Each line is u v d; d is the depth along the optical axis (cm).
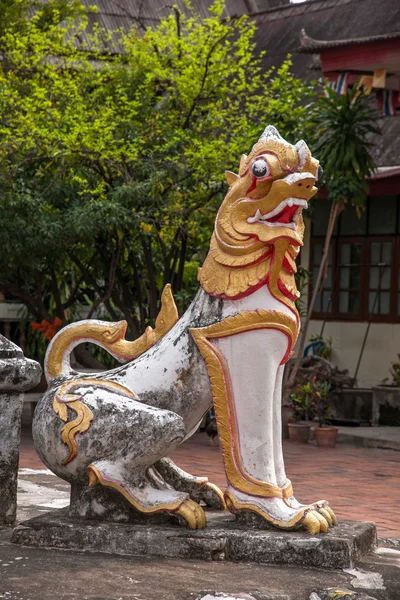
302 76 1898
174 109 1400
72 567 401
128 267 1481
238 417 440
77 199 1302
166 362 450
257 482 438
